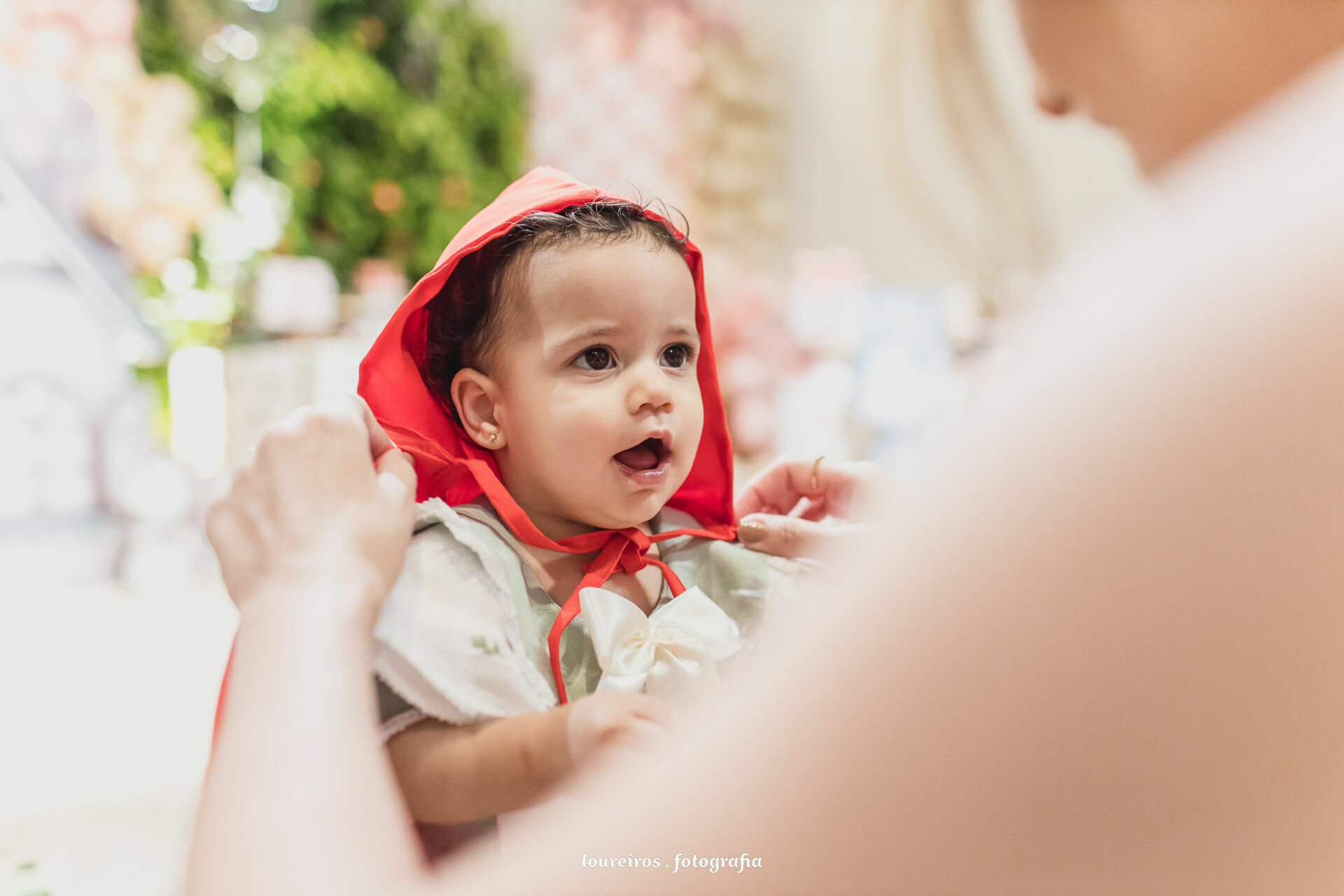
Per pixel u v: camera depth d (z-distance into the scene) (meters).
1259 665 0.25
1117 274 0.30
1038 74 0.40
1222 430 0.25
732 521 1.04
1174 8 0.35
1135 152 0.39
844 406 3.21
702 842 0.29
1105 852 0.25
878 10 0.42
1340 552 0.24
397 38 3.79
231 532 0.56
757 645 0.82
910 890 0.26
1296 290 0.26
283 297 3.31
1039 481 0.27
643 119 3.53
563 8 3.92
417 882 0.38
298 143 3.64
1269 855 0.25
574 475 0.83
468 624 0.71
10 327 2.94
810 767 0.28
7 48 2.90
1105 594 0.25
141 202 3.06
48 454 3.02
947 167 0.41
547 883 0.32
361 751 0.44
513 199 0.94
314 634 0.49
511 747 0.61
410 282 3.94
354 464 0.60
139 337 3.15
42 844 1.36
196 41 3.44
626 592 0.88
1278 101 0.32
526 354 0.85
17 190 2.86
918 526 0.29
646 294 0.84
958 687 0.26
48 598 2.83
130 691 2.07
